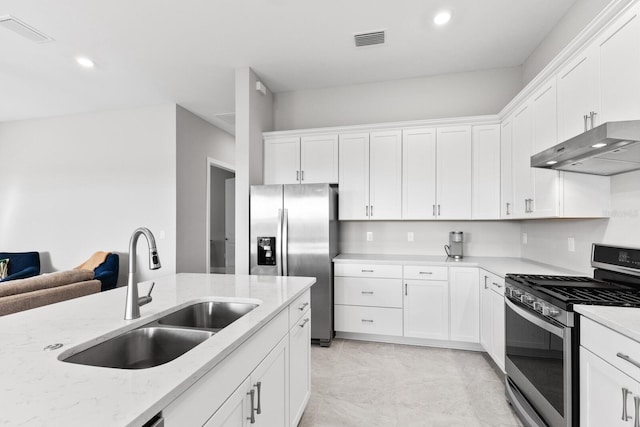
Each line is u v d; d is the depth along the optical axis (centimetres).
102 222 466
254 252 338
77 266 474
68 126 484
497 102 354
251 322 125
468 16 261
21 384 79
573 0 241
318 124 402
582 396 143
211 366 92
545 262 287
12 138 508
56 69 344
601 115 169
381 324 326
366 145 354
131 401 71
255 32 280
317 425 197
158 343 132
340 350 311
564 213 210
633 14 147
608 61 164
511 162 293
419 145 341
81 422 64
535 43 302
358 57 326
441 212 334
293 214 331
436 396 229
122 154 461
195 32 279
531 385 183
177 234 440
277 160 378
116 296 174
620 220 195
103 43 295
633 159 167
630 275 180
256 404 128
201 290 188
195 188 482
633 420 113
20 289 224
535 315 178
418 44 303
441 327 310
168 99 429
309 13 255
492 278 262
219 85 387
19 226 500
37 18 256
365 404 220
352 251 389
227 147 575
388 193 348
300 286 197
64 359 100
